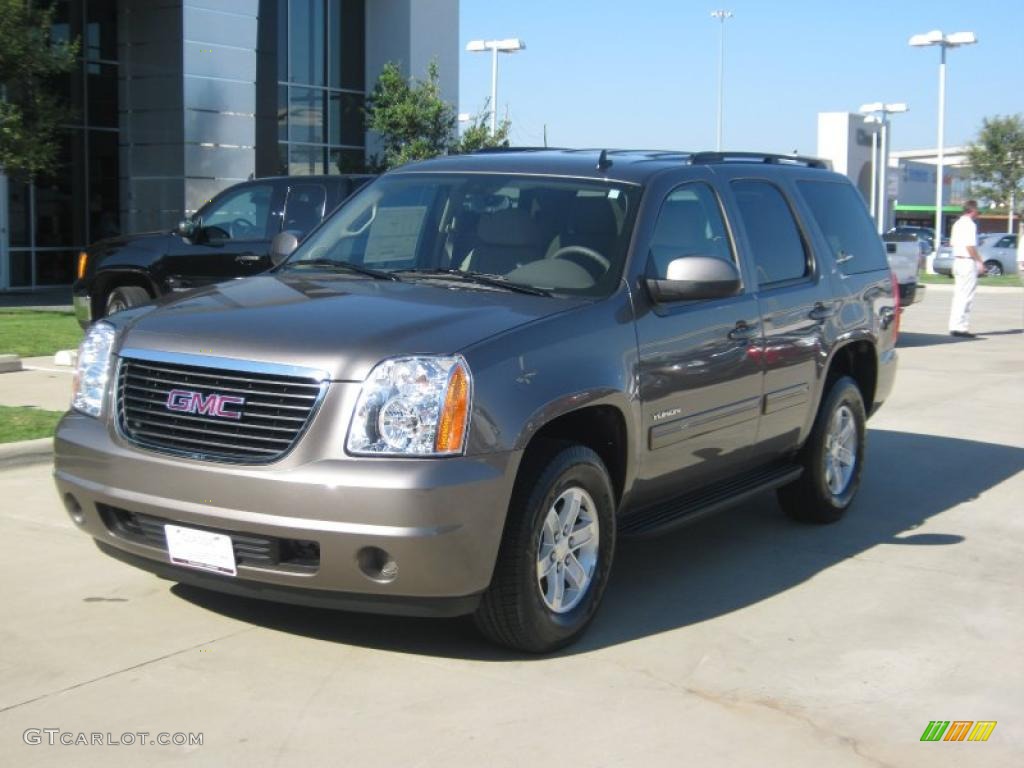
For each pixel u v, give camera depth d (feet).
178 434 14.98
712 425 18.81
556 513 15.55
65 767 12.32
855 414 23.72
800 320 21.29
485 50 117.29
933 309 79.82
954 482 27.25
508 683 14.74
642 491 17.69
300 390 14.32
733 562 20.58
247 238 38.52
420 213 19.25
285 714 13.66
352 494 13.76
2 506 22.34
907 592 19.08
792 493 22.99
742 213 20.77
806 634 16.99
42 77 60.64
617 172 18.99
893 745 13.46
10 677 14.56
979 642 16.87
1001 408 37.45
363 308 15.80
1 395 32.71
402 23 98.89
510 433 14.51
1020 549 21.80
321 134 97.35
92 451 15.56
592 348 16.11
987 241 131.13
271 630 16.25
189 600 17.33
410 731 13.32
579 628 16.02
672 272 17.26
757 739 13.46
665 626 17.13
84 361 16.55
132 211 82.02
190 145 78.79
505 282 17.38
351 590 14.20
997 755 13.28
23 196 78.84
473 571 14.26
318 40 96.17
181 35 77.97
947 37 130.11
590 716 13.88
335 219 20.38
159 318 16.12
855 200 25.20
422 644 15.90
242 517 14.16
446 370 14.25
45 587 17.80
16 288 78.95
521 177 19.20
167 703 13.91
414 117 90.07
